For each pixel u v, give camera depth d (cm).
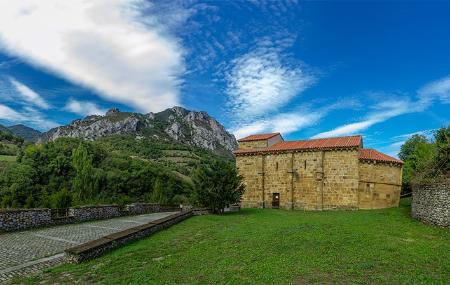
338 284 855
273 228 1875
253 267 1016
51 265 1062
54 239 1485
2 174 5525
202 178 3059
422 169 2348
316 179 3541
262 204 3841
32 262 1082
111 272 985
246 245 1379
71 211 2133
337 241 1429
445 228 1788
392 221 2144
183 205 4356
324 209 3475
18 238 1471
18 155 6347
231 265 1050
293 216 2667
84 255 1110
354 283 865
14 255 1156
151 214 3130
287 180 3716
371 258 1132
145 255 1222
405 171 3916
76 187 5781
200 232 1816
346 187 3406
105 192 6269
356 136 3791
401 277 915
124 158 8075
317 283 866
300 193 3631
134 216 2833
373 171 3384
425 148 3672
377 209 3178
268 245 1364
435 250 1274
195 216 2745
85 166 6222
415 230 1762
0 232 1571
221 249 1312
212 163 3180
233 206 3456
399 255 1180
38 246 1320
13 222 1652
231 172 3072
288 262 1073
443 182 1875
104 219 2452
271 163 3862
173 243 1480
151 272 976
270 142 4216
